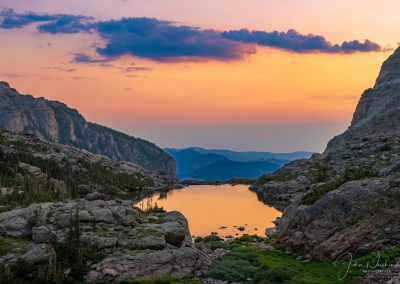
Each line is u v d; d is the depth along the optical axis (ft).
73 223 178.09
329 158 610.65
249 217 392.27
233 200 553.64
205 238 270.46
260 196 600.80
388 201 177.78
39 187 413.80
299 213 208.64
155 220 216.74
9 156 613.52
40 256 154.81
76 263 153.07
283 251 200.85
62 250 156.25
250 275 161.38
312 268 161.48
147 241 176.76
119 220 196.03
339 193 192.65
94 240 171.94
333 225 184.03
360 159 504.84
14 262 151.64
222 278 159.53
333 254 168.35
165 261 165.48
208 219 380.78
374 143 574.97
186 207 476.13
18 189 388.98
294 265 169.27
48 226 185.47
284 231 215.10
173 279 155.84
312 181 503.61
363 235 168.35
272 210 443.32
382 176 212.64
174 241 187.52
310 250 182.60
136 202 542.98
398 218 168.76
